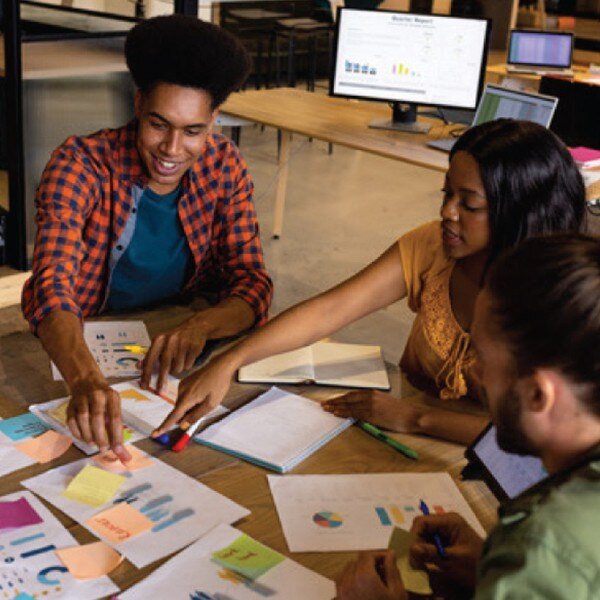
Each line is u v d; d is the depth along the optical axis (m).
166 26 1.70
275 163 5.87
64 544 1.22
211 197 2.03
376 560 1.13
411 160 3.47
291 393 1.67
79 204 1.87
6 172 4.02
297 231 4.75
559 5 11.51
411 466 1.48
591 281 0.80
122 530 1.26
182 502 1.33
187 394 1.55
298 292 4.01
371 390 1.62
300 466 1.45
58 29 4.43
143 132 1.79
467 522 1.28
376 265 1.79
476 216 1.55
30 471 1.38
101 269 1.99
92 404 1.46
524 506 0.81
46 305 1.71
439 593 1.12
